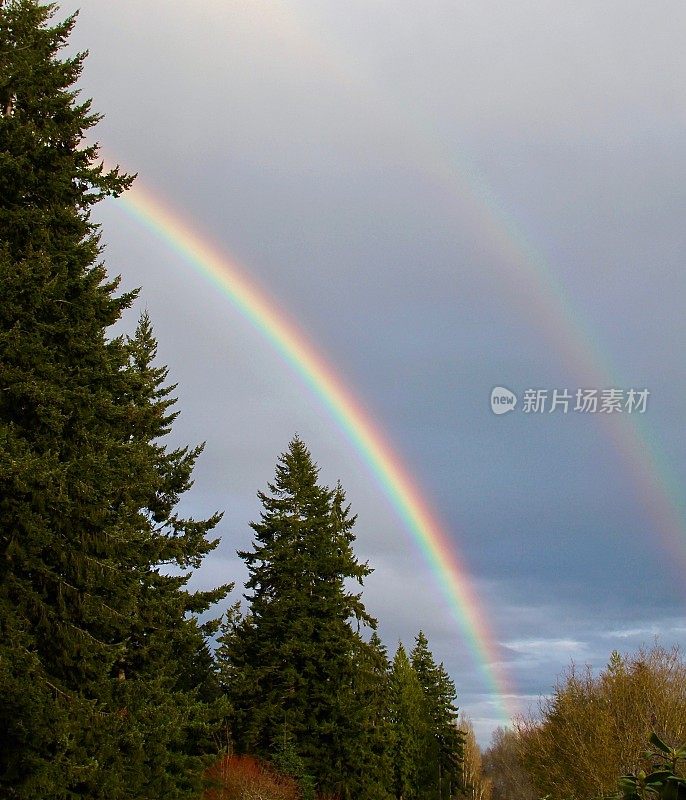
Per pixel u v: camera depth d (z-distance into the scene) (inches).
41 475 427.5
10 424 464.1
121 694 561.9
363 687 1301.7
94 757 516.7
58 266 502.0
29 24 554.9
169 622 865.5
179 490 964.0
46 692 475.5
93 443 508.4
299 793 1136.2
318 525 1362.0
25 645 460.8
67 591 496.4
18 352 466.9
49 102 538.6
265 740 1225.4
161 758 659.4
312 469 1428.4
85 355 515.8
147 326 1043.3
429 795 2239.2
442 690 2736.2
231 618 1444.4
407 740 2190.0
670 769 121.2
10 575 474.6
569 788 1113.4
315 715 1248.2
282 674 1238.3
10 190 510.3
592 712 1143.0
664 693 1112.8
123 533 517.0
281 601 1277.1
